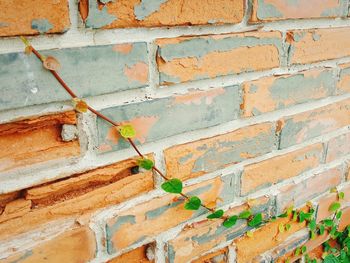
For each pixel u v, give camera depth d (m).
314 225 0.55
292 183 0.49
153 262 0.39
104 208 0.33
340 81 0.48
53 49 0.26
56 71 0.26
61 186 0.30
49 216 0.30
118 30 0.29
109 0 0.27
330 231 0.59
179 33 0.32
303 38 0.41
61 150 0.29
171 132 0.34
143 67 0.31
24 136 0.27
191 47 0.33
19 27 0.24
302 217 0.52
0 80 0.24
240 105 0.39
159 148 0.35
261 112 0.41
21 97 0.26
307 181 0.50
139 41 0.30
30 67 0.25
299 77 0.43
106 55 0.28
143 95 0.32
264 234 0.49
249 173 0.43
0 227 0.28
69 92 0.27
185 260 0.41
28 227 0.30
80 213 0.32
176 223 0.39
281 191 0.47
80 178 0.31
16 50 0.25
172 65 0.32
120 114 0.31
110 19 0.28
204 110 0.36
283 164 0.46
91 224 0.33
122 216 0.34
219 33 0.34
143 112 0.32
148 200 0.36
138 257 0.38
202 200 0.40
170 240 0.39
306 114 0.46
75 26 0.27
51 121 0.28
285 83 0.42
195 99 0.35
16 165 0.28
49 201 0.30
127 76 0.30
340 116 0.51
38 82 0.26
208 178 0.40
